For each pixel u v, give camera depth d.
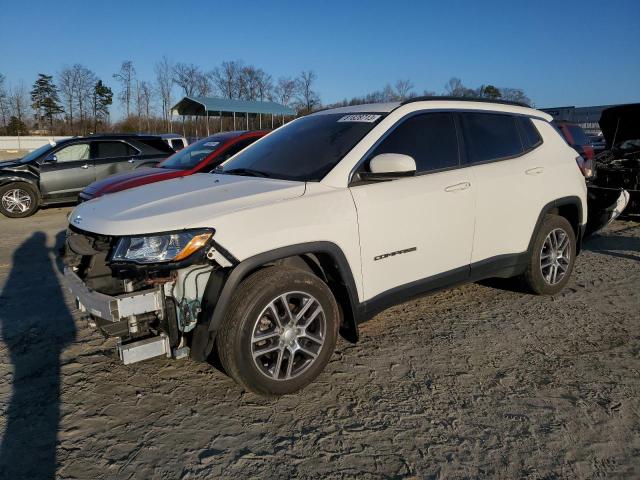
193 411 3.01
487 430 2.80
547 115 5.07
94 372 3.49
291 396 3.16
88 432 2.81
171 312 2.87
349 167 3.44
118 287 2.93
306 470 2.49
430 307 4.67
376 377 3.39
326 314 3.21
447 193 3.81
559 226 4.79
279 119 33.41
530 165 4.52
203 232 2.78
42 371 3.51
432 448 2.65
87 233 3.08
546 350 3.77
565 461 2.54
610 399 3.09
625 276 5.59
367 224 3.36
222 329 2.90
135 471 2.49
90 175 11.04
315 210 3.15
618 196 6.61
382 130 3.66
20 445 2.70
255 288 2.91
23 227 9.37
